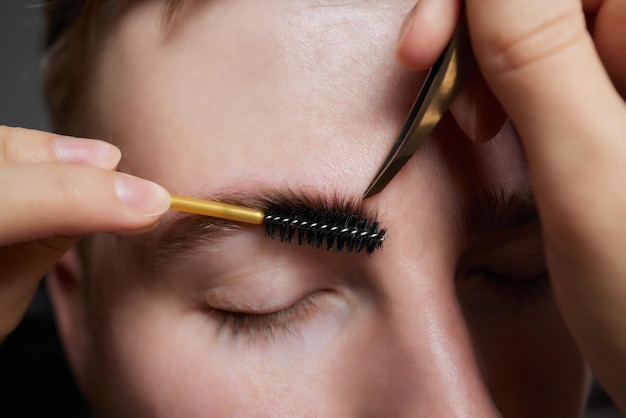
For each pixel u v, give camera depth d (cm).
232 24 22
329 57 21
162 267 22
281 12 22
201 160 22
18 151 20
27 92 47
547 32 17
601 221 18
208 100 22
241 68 22
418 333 21
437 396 21
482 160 21
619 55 19
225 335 23
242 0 22
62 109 28
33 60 46
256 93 22
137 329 23
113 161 21
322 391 22
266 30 22
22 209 19
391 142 21
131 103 23
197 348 23
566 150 18
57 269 28
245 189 21
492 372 23
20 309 23
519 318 24
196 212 21
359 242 21
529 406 24
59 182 19
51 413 35
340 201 21
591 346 19
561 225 18
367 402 22
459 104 20
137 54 23
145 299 23
